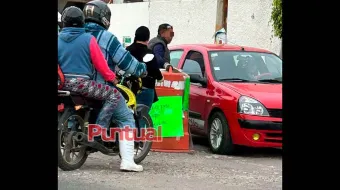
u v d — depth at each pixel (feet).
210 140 28.99
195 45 33.71
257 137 26.66
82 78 20.43
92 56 20.53
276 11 47.32
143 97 25.39
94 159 24.93
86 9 21.83
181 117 27.94
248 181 21.22
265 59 31.86
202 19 67.46
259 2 59.31
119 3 82.99
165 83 27.37
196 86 30.89
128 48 25.35
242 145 27.37
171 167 23.72
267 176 22.43
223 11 48.44
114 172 21.90
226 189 19.57
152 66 25.05
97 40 21.38
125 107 21.58
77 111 20.93
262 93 27.50
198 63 32.01
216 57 31.35
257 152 29.63
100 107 21.25
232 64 30.99
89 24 21.68
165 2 73.10
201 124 30.04
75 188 18.51
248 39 60.70
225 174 22.63
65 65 20.39
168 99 27.53
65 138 20.85
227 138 27.63
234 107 27.20
